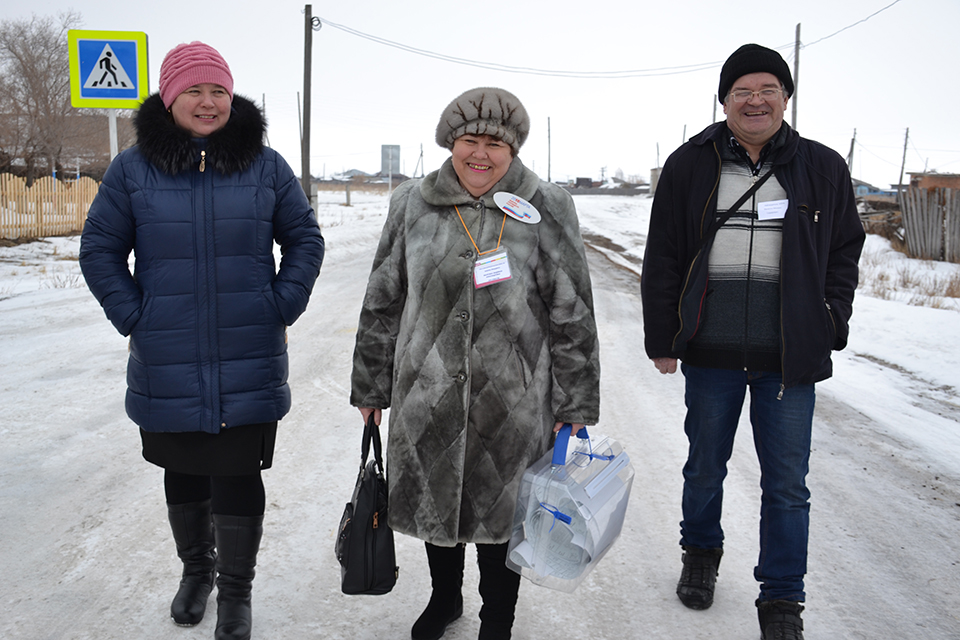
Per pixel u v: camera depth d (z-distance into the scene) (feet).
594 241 74.59
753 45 8.44
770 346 8.50
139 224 8.12
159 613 8.91
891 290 41.39
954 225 59.21
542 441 8.11
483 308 7.71
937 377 21.83
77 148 90.84
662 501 12.56
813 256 8.33
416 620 8.89
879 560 10.62
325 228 77.15
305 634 8.61
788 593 8.41
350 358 22.29
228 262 8.20
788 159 8.48
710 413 8.95
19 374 19.12
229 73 8.25
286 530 11.19
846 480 13.73
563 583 7.75
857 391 20.21
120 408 16.62
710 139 8.77
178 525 8.86
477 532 7.79
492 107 7.50
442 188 7.88
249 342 8.36
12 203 51.21
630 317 30.50
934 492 13.24
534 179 7.99
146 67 23.29
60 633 8.42
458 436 7.72
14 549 10.30
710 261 8.65
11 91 83.92
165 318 8.11
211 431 8.19
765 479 8.77
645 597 9.58
